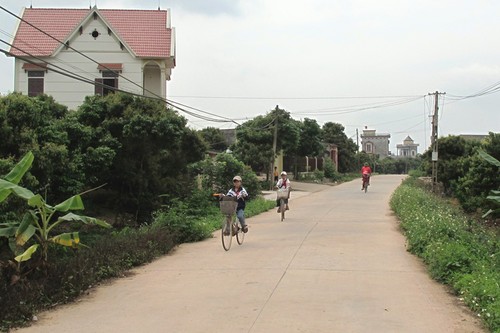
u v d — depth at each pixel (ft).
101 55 82.38
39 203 26.08
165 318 21.66
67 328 20.84
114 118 52.31
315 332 19.26
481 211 85.71
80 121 51.98
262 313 21.91
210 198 75.46
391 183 167.53
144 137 52.85
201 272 31.55
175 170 65.77
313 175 171.94
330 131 236.43
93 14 82.12
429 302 23.76
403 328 19.79
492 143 82.53
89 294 26.76
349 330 19.48
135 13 92.89
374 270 31.12
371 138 440.45
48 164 37.32
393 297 24.56
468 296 23.48
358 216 65.51
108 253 32.65
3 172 31.53
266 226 56.18
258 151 132.26
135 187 57.31
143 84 83.82
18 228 25.50
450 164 126.00
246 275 30.07
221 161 90.07
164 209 56.03
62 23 87.92
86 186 52.70
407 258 35.35
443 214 49.70
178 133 54.90
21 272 25.45
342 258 35.19
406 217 52.21
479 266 27.55
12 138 36.50
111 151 48.01
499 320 19.43
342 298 24.31
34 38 83.51
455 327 20.01
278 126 134.31
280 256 36.22
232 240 44.91
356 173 246.06
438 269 28.58
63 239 27.30
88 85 81.76
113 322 21.40
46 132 39.45
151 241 38.60
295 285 27.12
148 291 26.96
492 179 81.10
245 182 92.12
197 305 23.61
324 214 68.64
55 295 25.00
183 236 45.55
